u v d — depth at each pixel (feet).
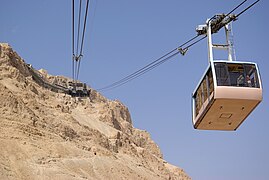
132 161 310.24
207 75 71.92
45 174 193.47
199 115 75.46
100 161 243.60
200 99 75.15
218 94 67.97
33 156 203.92
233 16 72.23
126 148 328.49
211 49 72.49
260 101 68.33
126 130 434.71
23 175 186.50
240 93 67.97
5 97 238.07
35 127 234.99
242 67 69.72
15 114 232.32
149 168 329.93
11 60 320.91
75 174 208.95
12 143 206.80
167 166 407.44
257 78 68.95
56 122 262.26
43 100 302.86
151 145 455.22
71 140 254.68
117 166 253.24
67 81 451.94
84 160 233.35
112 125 383.04
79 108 384.88
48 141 228.22
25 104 261.24
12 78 289.53
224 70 69.51
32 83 332.19
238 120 74.13
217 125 76.33
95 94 464.24
